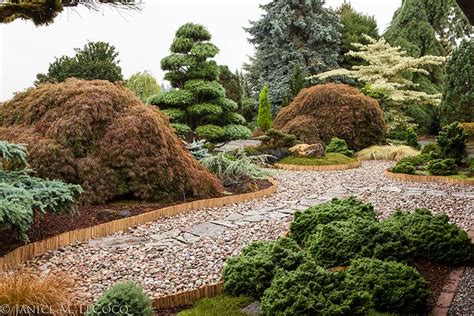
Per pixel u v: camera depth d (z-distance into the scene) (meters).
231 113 16.06
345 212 4.82
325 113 15.25
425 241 4.27
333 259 4.06
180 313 3.36
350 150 14.52
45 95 7.37
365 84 21.58
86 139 6.95
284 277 3.22
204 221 6.39
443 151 10.88
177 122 15.31
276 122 16.25
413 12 22.98
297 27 23.84
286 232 5.67
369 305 3.00
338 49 24.25
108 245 5.25
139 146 7.14
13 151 5.19
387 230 4.04
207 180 7.87
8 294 3.07
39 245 4.94
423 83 22.50
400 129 18.77
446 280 3.88
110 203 6.96
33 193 4.91
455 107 17.08
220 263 4.53
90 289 3.91
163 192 7.24
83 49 15.35
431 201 7.39
